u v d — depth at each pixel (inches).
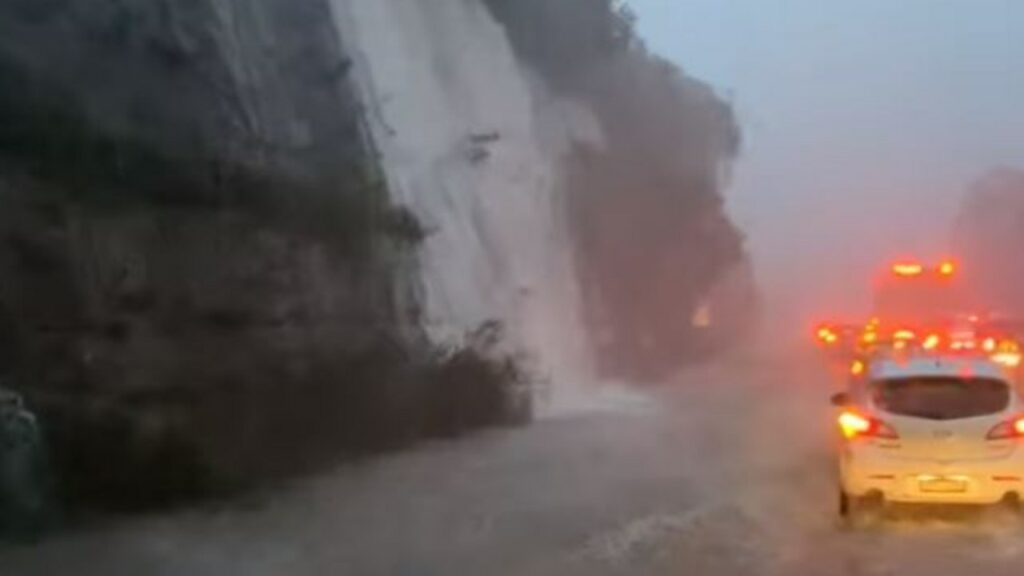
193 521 563.2
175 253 693.3
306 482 689.6
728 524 565.9
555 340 1408.7
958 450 561.9
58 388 571.5
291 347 770.8
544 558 489.4
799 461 794.8
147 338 644.7
